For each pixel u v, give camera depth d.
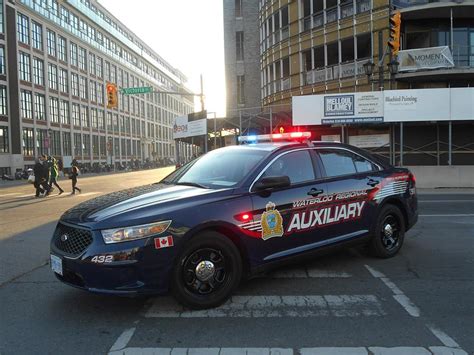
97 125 81.12
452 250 7.24
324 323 4.31
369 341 3.89
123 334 4.09
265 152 5.56
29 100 57.84
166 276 4.37
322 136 24.72
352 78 26.73
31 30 58.78
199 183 5.37
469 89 19.08
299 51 30.22
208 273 4.64
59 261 4.48
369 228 6.30
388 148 23.86
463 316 4.46
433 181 20.45
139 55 106.06
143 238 4.27
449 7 23.94
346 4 27.12
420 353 3.65
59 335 4.10
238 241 4.86
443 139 24.48
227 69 39.66
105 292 4.20
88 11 77.88
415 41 26.08
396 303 4.84
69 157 64.50
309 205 5.49
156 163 94.25
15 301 5.05
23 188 28.05
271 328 4.20
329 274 5.93
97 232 4.25
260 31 36.53
